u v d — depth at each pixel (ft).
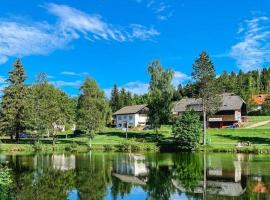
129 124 484.33
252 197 108.58
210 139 298.56
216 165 178.50
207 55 298.97
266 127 352.90
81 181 137.69
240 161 193.77
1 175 120.98
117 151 275.18
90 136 295.48
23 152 268.00
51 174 154.51
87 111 301.84
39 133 296.10
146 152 263.29
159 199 108.27
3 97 312.50
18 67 317.22
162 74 347.97
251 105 501.56
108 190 121.39
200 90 296.51
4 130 310.45
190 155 234.38
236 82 641.40
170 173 156.25
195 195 112.57
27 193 115.14
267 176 143.64
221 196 110.83
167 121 329.72
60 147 285.84
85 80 365.61
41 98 317.01
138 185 129.70
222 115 395.14
